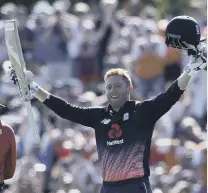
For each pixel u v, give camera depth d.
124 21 58.69
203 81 52.75
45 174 45.72
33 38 58.62
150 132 29.92
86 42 58.03
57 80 57.28
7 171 32.16
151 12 59.78
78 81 57.47
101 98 52.31
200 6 56.75
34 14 60.69
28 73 30.78
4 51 57.56
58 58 58.25
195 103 52.72
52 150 47.28
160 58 56.00
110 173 29.81
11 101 53.41
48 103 30.73
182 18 29.12
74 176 45.66
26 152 47.50
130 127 29.78
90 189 45.50
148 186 29.70
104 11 58.53
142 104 29.92
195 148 45.25
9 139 31.81
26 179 42.56
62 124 48.91
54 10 59.12
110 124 30.02
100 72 58.06
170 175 45.62
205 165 44.31
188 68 29.06
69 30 58.53
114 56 56.72
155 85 55.84
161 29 57.62
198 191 43.97
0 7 68.25
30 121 30.73
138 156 29.70
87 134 48.44
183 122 48.38
